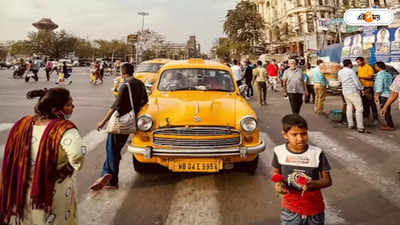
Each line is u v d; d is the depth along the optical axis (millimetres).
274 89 16609
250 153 3549
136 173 4199
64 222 1844
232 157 3602
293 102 7293
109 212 3035
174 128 3494
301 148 1941
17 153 1732
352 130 7039
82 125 7305
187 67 5391
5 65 51375
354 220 2867
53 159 1722
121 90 3494
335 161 4723
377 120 7715
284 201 2004
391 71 11117
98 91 15727
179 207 3150
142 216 2955
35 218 1726
